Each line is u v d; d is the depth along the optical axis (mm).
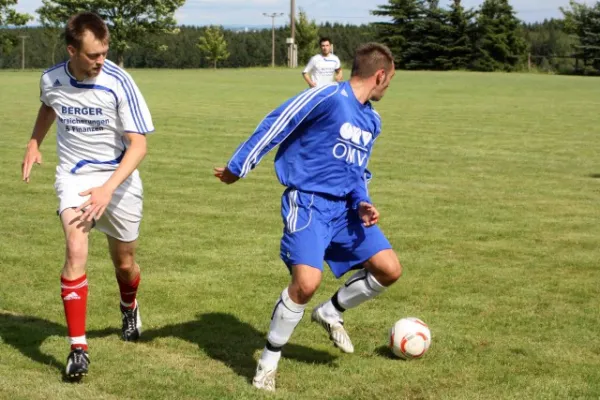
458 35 58531
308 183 3742
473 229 7363
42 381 3639
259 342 4383
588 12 56156
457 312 4957
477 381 3805
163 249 6504
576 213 8164
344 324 4699
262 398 3508
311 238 3682
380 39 60469
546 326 4688
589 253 6520
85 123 3889
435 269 5980
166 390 3578
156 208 8172
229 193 9094
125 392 3547
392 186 9648
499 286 5547
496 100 24594
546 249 6641
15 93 25234
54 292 5277
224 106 21172
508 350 4262
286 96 25203
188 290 5391
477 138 14664
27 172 4109
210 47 72125
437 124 17141
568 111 20594
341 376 3844
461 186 9711
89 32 3613
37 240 6734
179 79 37312
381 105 22406
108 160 3986
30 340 4270
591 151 12992
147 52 73438
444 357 4141
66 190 3906
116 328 4582
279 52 77312
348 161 3736
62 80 3826
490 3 57781
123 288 4289
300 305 3627
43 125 4188
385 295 5305
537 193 9305
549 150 13102
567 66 57531
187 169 10750
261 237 7004
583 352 4246
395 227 7406
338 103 3670
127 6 55875
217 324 4680
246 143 3674
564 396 3625
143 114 3893
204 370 3889
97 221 4062
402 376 3857
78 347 3650
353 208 3820
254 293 5355
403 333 4078
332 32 74375
